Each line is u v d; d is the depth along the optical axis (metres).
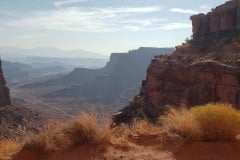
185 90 47.91
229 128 7.39
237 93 41.25
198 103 45.69
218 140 7.35
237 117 7.53
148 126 8.54
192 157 6.77
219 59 49.59
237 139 7.50
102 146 6.98
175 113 8.20
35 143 6.71
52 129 7.07
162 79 54.25
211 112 7.48
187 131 7.44
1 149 7.00
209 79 45.72
